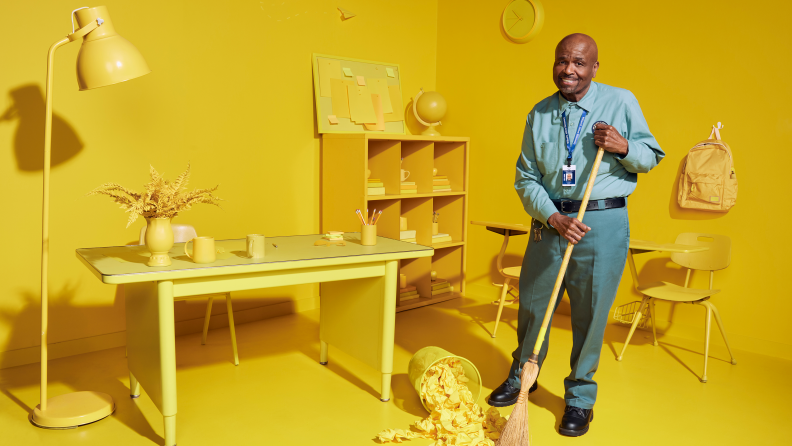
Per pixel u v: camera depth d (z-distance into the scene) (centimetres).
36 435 219
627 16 365
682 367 304
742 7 320
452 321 384
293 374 285
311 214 403
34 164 289
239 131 360
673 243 326
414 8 454
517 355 252
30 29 281
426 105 430
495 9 431
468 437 214
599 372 295
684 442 223
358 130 411
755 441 225
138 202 196
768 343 324
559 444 219
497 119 438
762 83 316
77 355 309
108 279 188
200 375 281
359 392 265
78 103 298
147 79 320
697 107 340
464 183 438
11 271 288
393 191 395
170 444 209
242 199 366
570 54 212
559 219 217
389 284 248
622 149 207
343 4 405
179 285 205
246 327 364
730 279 336
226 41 349
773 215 318
